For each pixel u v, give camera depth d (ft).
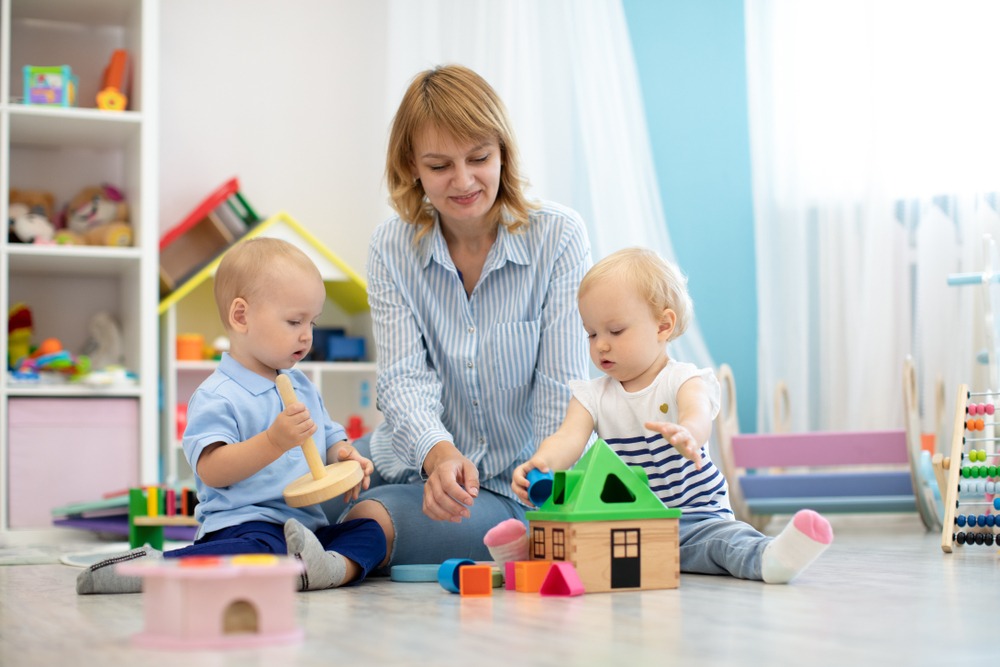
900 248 10.07
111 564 4.29
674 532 4.08
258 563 2.90
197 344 9.97
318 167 10.97
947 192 9.75
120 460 9.21
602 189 10.23
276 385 4.79
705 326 10.71
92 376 9.11
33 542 8.32
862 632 2.96
